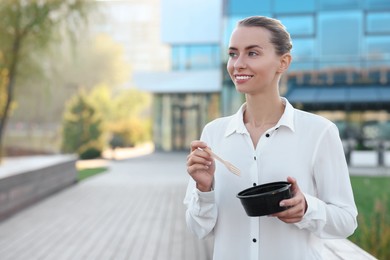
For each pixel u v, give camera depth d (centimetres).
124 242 532
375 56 1591
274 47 129
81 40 1417
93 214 719
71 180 1112
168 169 1566
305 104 1677
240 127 137
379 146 1489
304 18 1611
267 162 133
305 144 132
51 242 535
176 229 602
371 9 1584
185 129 2420
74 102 2233
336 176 131
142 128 3170
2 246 518
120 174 1394
